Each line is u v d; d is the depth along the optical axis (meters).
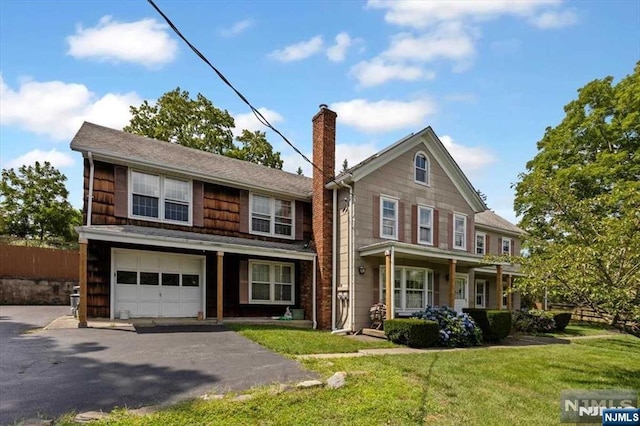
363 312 13.66
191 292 13.30
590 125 20.81
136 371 6.48
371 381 6.45
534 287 8.05
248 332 10.36
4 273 17.31
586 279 7.20
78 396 5.25
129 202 12.12
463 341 11.75
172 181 13.04
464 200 17.78
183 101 27.69
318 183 14.91
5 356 7.14
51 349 7.70
